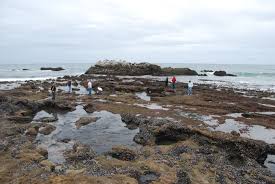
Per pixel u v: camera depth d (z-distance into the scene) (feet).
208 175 67.36
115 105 145.89
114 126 109.70
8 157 71.00
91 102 154.20
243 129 111.86
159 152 79.92
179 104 157.28
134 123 111.86
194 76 439.63
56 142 88.63
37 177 59.52
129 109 137.08
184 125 96.84
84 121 113.29
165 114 129.08
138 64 423.64
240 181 66.59
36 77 357.41
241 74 495.00
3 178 59.52
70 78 303.89
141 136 92.84
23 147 78.38
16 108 125.18
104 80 271.28
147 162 71.31
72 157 74.02
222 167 72.74
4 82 262.67
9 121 107.86
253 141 85.97
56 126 108.27
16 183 56.70
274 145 91.50
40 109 135.85
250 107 158.30
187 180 62.59
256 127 116.26
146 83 240.32
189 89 187.21
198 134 91.09
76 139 93.09
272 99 192.13
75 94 180.04
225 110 146.92
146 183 61.26
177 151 80.64
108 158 74.49
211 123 118.21
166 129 93.25
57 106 137.08
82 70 581.53
